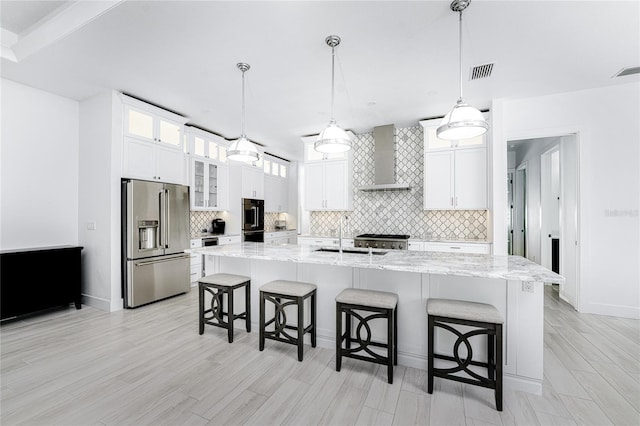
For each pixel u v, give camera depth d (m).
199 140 5.01
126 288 3.61
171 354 2.44
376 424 1.62
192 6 2.05
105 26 2.29
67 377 2.08
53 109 3.62
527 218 5.93
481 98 3.67
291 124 4.76
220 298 2.91
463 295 2.11
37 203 3.50
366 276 2.41
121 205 3.62
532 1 1.99
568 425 1.61
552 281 1.62
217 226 5.54
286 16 2.16
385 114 4.27
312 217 5.64
